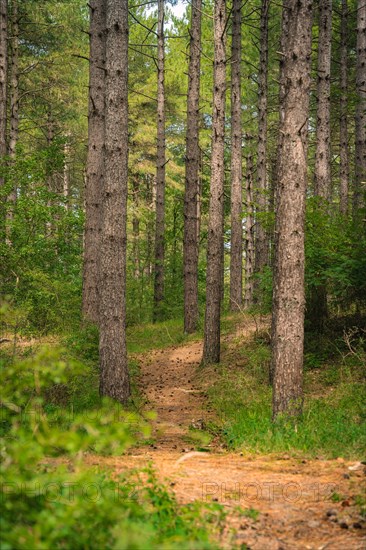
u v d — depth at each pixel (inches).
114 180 426.6
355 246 500.4
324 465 255.0
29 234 525.3
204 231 1376.7
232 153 868.6
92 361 469.7
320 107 618.8
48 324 446.3
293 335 346.6
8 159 568.4
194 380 557.6
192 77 824.9
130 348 792.3
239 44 842.2
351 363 474.0
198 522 183.5
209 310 593.3
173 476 240.8
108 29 425.4
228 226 1203.2
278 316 350.9
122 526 138.4
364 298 521.3
